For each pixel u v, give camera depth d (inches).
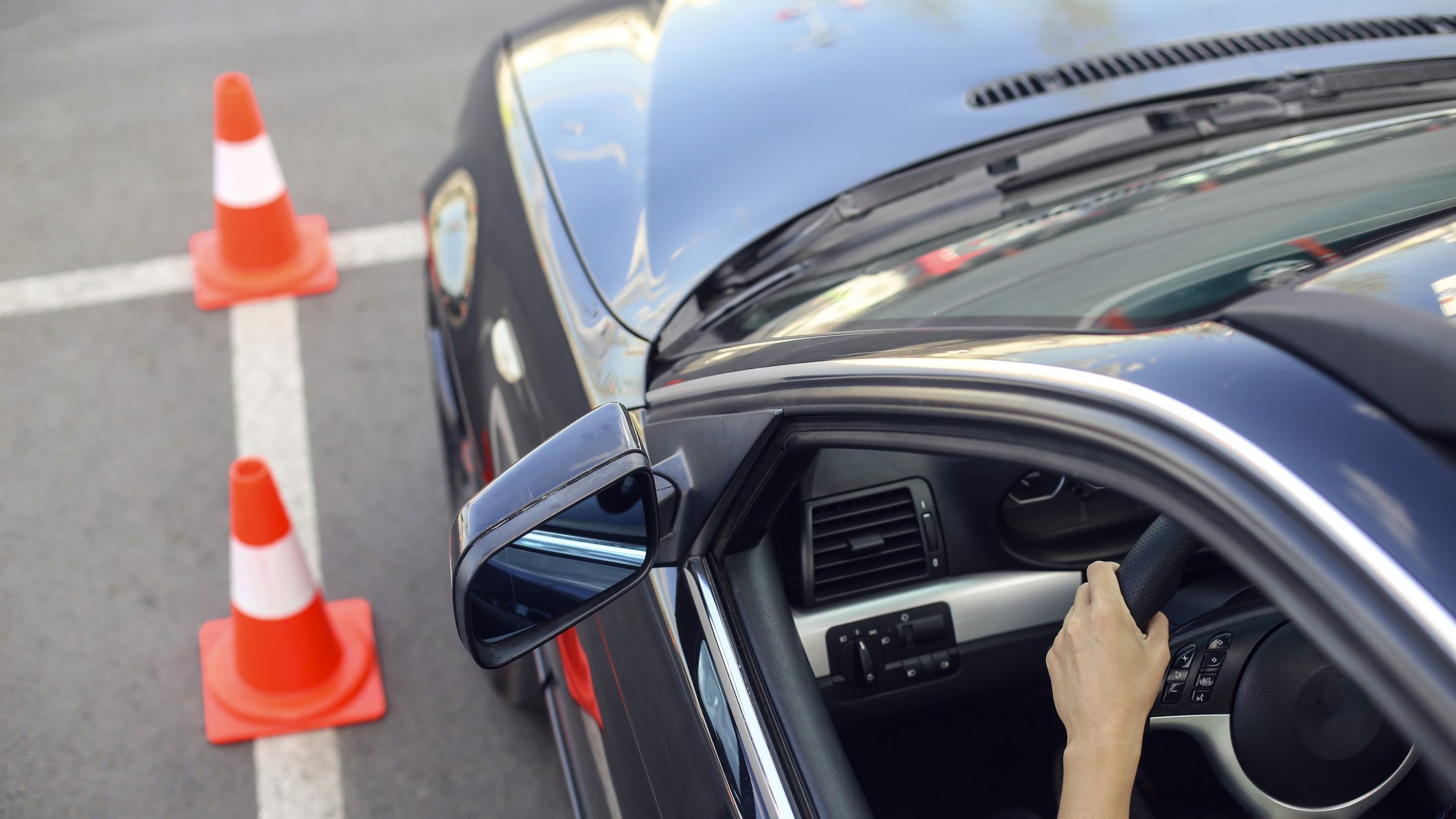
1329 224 51.0
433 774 104.2
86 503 126.2
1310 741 55.0
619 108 90.3
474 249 95.7
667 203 79.7
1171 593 45.1
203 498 127.0
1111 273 51.4
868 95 85.5
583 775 72.2
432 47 197.6
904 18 92.4
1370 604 30.9
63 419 135.2
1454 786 29.0
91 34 201.6
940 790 75.5
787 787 50.4
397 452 133.1
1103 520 70.5
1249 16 91.3
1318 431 33.8
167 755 104.5
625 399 66.6
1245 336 38.2
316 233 157.6
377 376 141.6
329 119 180.9
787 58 89.7
